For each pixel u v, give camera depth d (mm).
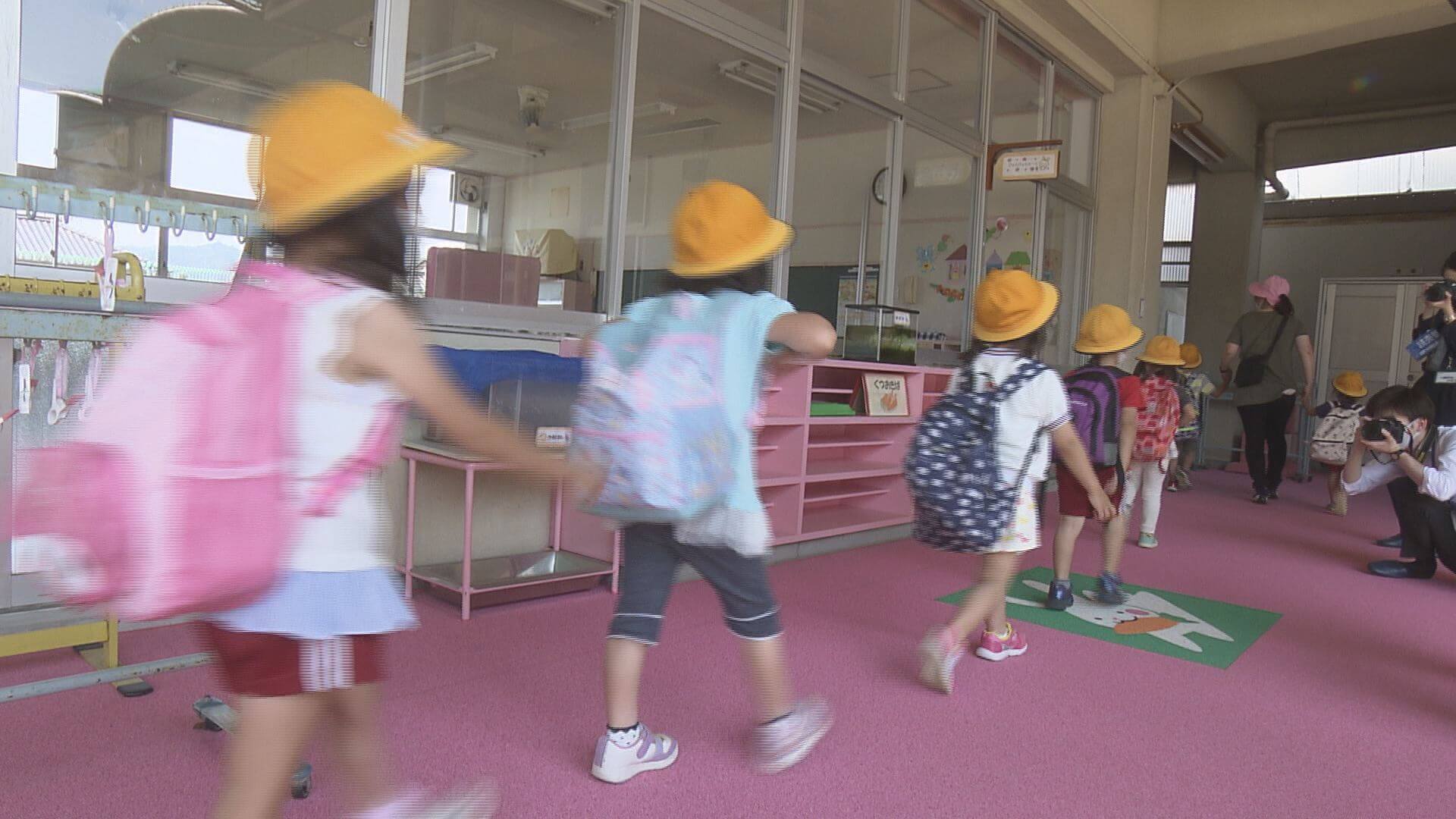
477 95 5078
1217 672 3135
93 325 2158
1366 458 5641
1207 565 5000
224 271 3338
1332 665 3271
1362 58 9711
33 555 1042
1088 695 2842
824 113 5828
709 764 2207
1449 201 12180
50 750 2078
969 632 2781
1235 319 11750
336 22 3807
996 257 7117
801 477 4527
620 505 1823
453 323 3654
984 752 2375
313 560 1137
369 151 1156
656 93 5129
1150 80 8352
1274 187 12578
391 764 2043
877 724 2523
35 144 3314
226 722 2131
